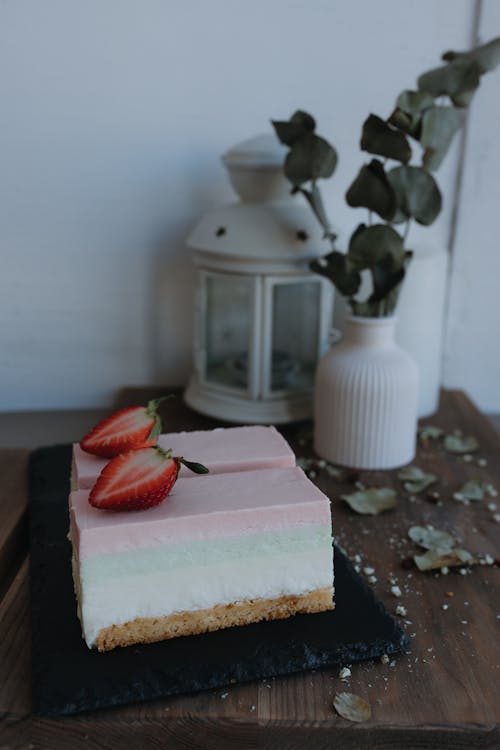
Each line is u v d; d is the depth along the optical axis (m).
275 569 0.53
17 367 0.84
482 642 0.53
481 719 0.48
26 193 0.79
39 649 0.52
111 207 0.80
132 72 0.77
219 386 0.75
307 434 0.75
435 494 0.67
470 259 0.83
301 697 0.50
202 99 0.78
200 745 0.49
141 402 0.80
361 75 0.79
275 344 0.74
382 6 0.77
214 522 0.52
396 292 0.70
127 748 0.48
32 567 0.58
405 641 0.53
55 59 0.76
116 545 0.51
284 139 0.68
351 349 0.70
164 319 0.84
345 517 0.65
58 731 0.48
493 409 0.88
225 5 0.76
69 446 0.74
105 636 0.52
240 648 0.52
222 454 0.58
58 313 0.83
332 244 0.70
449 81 0.65
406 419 0.70
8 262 0.81
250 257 0.70
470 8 0.78
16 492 0.67
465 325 0.85
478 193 0.82
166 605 0.52
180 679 0.50
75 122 0.78
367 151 0.66
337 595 0.56
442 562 0.59
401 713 0.49
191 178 0.80
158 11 0.76
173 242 0.82
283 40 0.78
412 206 0.67
